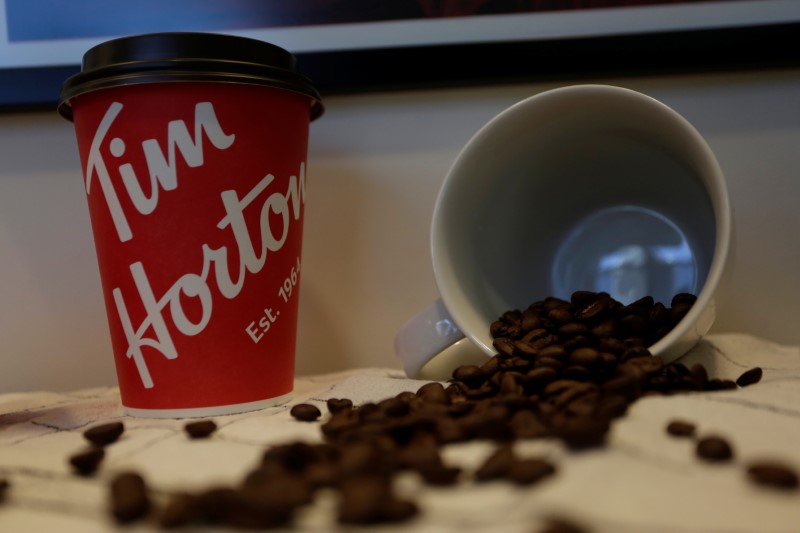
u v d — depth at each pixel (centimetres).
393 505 19
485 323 33
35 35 39
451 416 25
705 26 39
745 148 40
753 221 40
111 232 30
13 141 40
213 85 29
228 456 24
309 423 28
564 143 34
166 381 31
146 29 39
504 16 39
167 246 30
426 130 41
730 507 19
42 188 40
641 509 19
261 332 31
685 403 25
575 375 27
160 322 30
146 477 23
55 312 41
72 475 23
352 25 40
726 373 32
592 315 31
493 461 21
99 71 29
